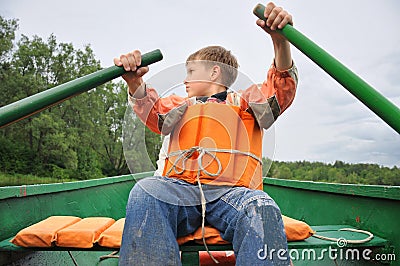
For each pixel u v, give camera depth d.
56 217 1.32
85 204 2.18
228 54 1.19
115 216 2.66
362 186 1.55
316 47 0.91
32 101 0.90
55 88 0.93
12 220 1.40
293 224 1.15
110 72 0.99
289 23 0.97
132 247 0.89
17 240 1.10
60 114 25.34
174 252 0.90
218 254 1.25
